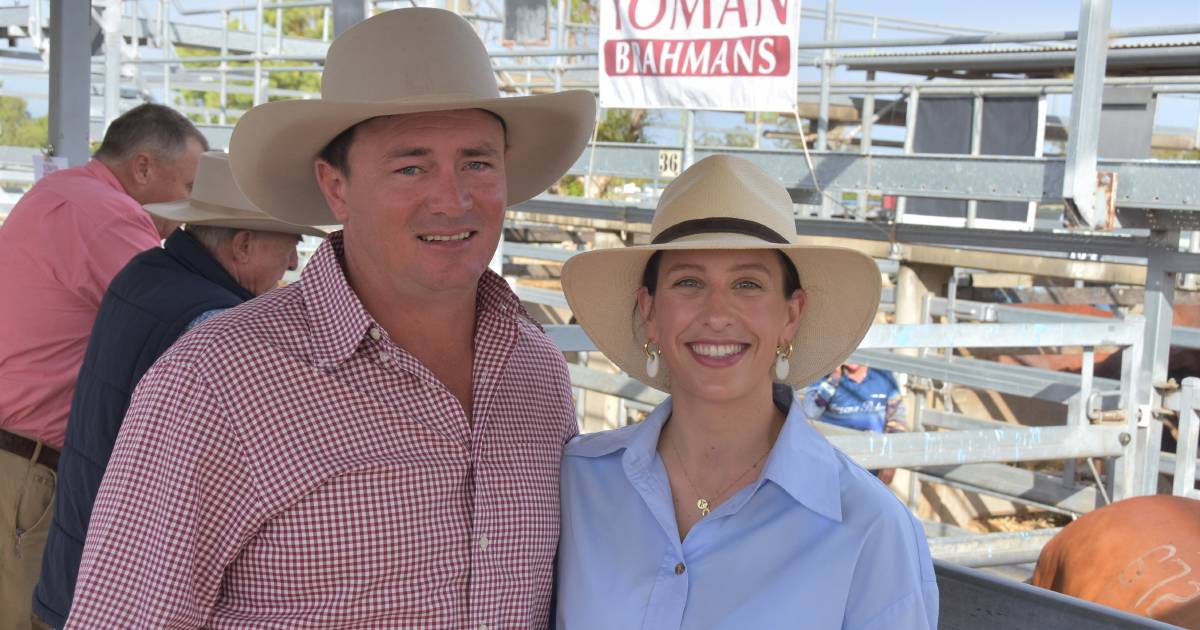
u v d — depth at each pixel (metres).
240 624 1.66
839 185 5.12
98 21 9.04
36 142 12.20
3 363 3.17
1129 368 4.58
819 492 1.67
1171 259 4.69
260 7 8.66
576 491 1.89
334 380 1.67
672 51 4.76
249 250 2.84
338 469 1.64
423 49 1.76
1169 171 4.07
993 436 4.23
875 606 1.61
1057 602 1.80
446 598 1.71
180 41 10.39
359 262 1.82
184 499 1.59
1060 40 4.45
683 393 1.82
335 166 1.85
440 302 1.81
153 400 1.61
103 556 1.57
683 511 1.81
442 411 1.72
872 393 6.16
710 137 8.84
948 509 6.28
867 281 1.84
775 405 1.90
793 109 4.59
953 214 5.88
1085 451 4.47
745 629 1.63
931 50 5.95
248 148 1.87
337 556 1.64
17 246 3.20
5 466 3.21
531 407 1.91
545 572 1.84
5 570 3.21
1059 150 7.73
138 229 3.31
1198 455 5.24
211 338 1.65
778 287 1.78
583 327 2.03
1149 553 2.93
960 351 7.41
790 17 4.51
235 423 1.61
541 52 6.13
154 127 3.52
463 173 1.79
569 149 2.15
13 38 9.69
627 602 1.74
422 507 1.69
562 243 9.02
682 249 1.76
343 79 1.82
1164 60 5.28
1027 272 6.90
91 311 3.20
